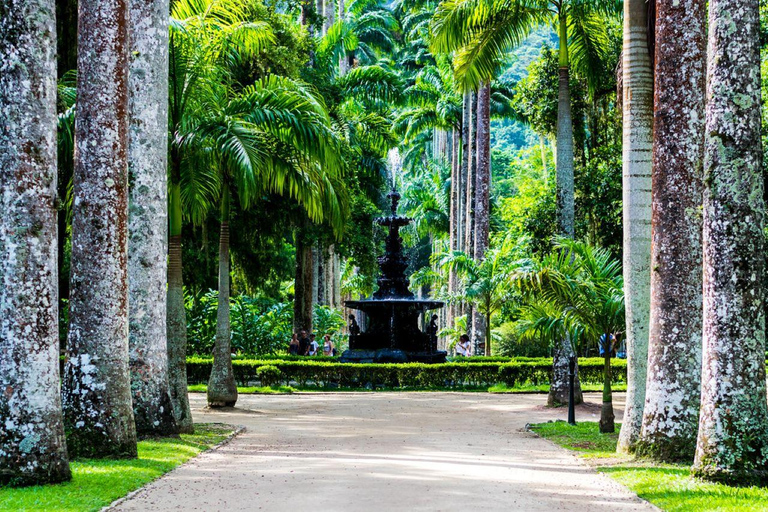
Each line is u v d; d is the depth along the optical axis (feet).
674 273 31.99
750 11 26.78
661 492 24.66
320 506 22.53
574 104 83.30
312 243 87.71
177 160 43.93
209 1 50.49
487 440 39.06
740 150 26.53
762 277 26.58
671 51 32.30
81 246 30.99
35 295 24.91
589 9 60.70
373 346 83.20
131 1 38.52
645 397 33.24
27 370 24.70
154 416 37.19
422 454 33.71
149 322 37.58
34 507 21.33
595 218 86.43
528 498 23.99
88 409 30.50
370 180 104.12
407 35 161.79
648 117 36.40
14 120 24.95
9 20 25.09
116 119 31.12
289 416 50.72
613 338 44.75
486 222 97.81
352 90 100.22
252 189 43.62
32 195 24.98
